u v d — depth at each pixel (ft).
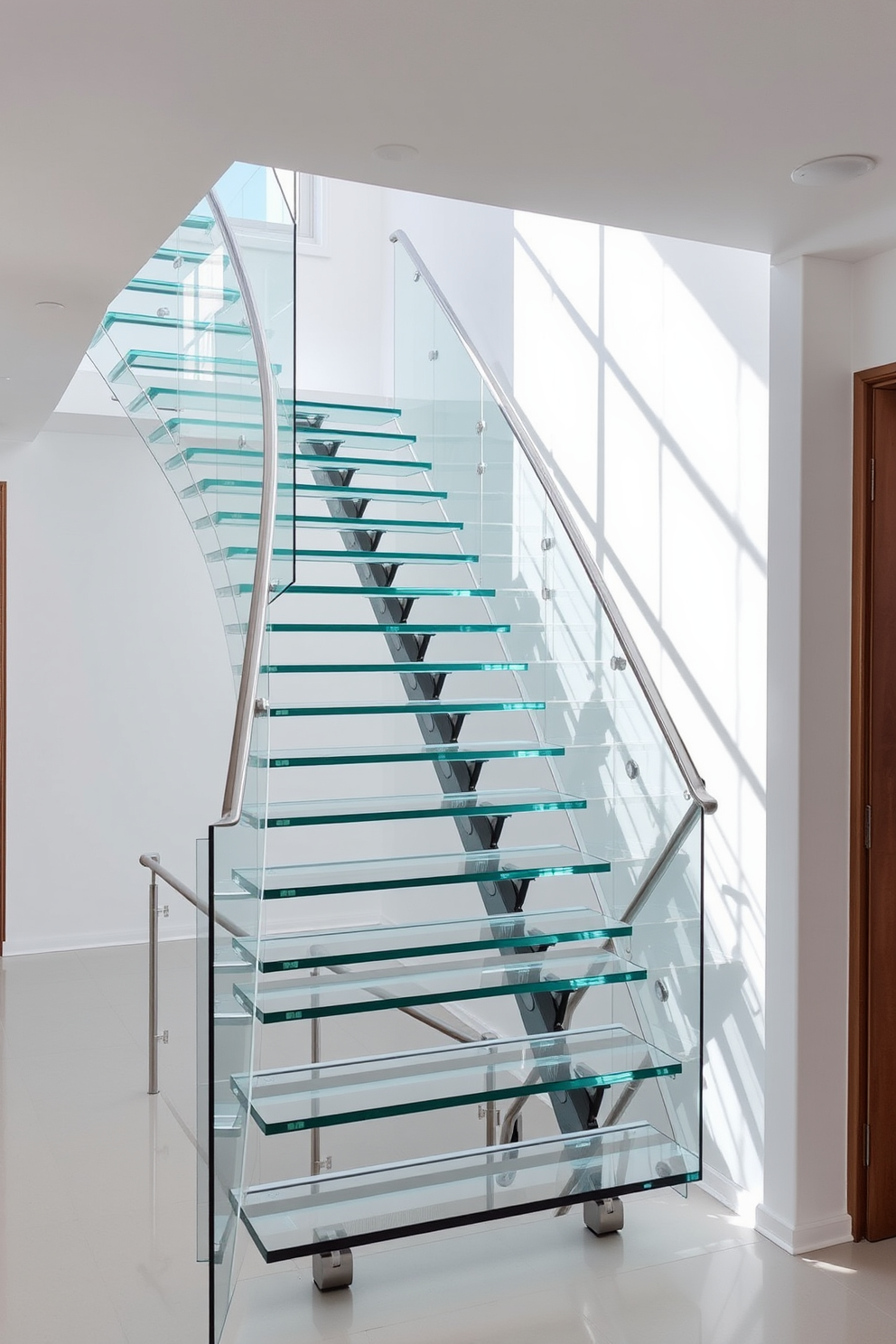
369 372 27.68
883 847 12.44
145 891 23.94
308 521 18.24
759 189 10.31
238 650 14.76
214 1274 8.69
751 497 13.28
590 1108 12.78
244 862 10.34
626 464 15.93
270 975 13.00
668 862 12.47
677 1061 12.19
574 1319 10.70
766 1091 12.51
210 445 15.75
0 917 22.86
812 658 12.23
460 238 21.71
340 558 17.89
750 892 13.24
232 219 15.43
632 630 15.75
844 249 11.93
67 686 23.27
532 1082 11.65
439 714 16.14
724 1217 12.92
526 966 12.98
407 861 13.96
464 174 10.13
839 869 12.42
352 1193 11.00
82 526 23.36
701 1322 10.65
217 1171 8.87
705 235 11.57
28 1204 12.87
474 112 8.79
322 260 27.27
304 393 25.05
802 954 12.18
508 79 8.20
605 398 16.47
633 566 15.76
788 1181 12.21
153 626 23.85
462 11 7.23
